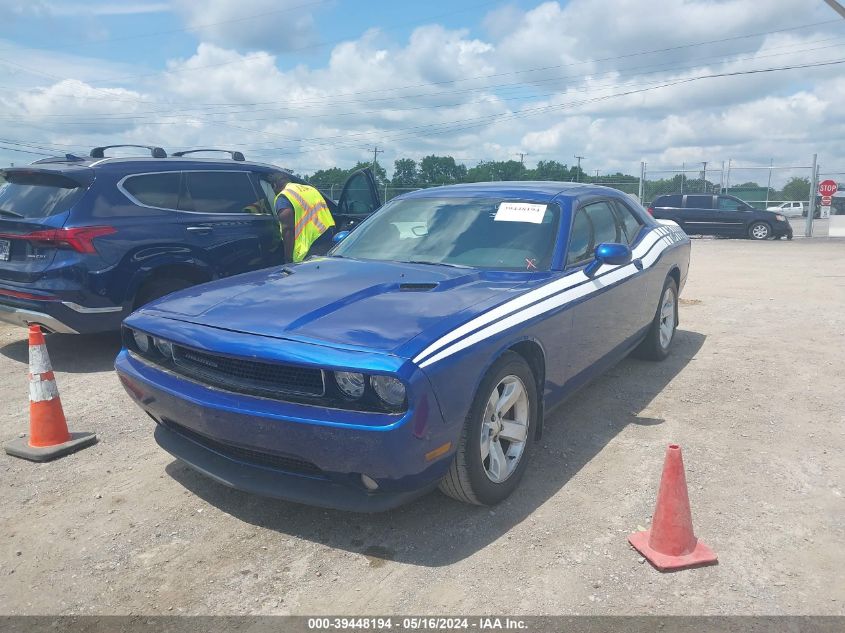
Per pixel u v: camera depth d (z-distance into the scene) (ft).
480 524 10.66
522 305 11.36
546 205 14.48
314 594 9.04
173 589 9.23
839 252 57.88
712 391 16.99
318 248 23.18
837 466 12.61
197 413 10.08
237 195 22.99
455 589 9.05
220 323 10.53
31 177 19.95
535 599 8.80
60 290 18.37
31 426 13.70
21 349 22.13
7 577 9.57
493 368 10.49
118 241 19.24
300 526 10.77
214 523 10.91
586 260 14.17
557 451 13.37
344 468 9.29
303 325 10.05
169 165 21.34
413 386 8.84
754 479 12.10
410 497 9.77
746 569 9.38
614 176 117.39
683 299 30.68
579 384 13.88
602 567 9.46
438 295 11.23
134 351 12.00
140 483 12.36
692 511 11.00
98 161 20.25
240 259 22.56
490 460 10.85
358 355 9.04
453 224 14.61
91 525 10.91
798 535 10.24
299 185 23.08
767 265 46.01
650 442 13.79
